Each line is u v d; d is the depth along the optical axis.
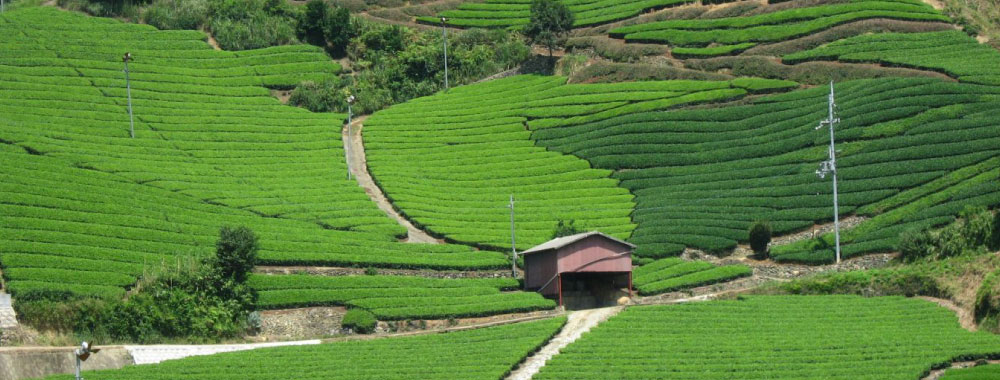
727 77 127.19
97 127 117.19
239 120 125.81
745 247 94.06
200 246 88.81
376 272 88.81
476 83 140.75
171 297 76.75
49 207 90.50
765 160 106.56
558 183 110.44
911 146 100.75
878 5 135.12
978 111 104.44
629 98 125.94
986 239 80.25
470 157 119.00
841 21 132.12
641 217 100.12
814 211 95.12
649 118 119.75
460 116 129.62
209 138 119.38
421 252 93.88
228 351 71.38
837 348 67.44
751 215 96.88
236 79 137.38
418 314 79.75
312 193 106.75
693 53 133.88
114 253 83.69
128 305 75.00
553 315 80.81
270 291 81.50
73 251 82.94
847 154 102.94
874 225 91.19
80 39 141.12
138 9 153.38
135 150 111.75
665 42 138.38
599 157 113.88
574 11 155.50
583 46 143.75
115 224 89.88
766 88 121.88
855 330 71.44
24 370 63.31
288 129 124.88
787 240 93.50
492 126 126.25
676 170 109.00
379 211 103.25
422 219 102.12
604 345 69.50
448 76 142.62
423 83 140.00
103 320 73.88
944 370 62.81
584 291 87.88
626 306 80.31
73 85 128.38
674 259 91.19
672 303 80.25
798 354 66.31
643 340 70.25
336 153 120.25
